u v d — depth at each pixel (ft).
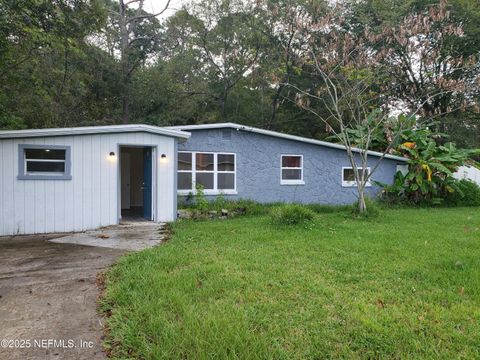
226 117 77.61
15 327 10.94
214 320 10.70
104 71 60.90
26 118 51.29
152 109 66.80
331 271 16.07
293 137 44.11
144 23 72.43
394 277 15.29
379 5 50.19
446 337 10.21
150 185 32.58
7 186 26.35
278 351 9.34
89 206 28.84
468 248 20.67
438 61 42.55
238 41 70.49
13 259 18.81
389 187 46.98
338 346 9.75
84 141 28.66
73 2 33.40
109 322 11.05
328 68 40.42
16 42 32.24
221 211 35.73
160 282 14.12
